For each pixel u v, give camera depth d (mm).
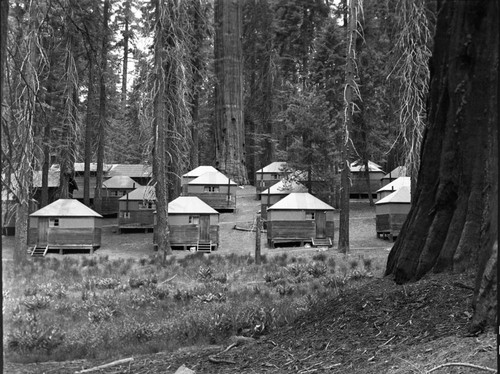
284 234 27625
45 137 22656
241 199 41656
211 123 57688
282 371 4719
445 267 5562
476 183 5188
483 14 4777
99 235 28609
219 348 6758
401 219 26453
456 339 4184
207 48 36562
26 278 16875
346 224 22250
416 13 16234
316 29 47188
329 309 6230
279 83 55875
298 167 33906
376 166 42031
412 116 18406
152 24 24188
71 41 8836
